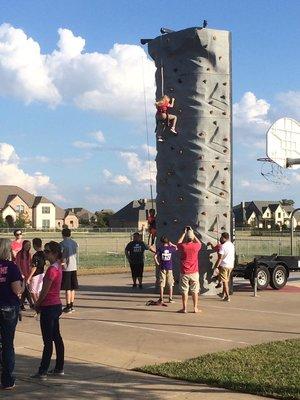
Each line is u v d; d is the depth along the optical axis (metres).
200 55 19.14
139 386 7.64
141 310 15.45
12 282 7.51
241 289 21.27
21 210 114.25
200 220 18.94
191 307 16.02
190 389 7.48
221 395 7.18
